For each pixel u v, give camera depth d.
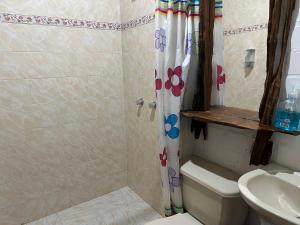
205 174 1.47
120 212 2.04
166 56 1.50
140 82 1.91
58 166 1.97
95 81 2.02
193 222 1.52
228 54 1.48
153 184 2.01
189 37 1.48
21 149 1.78
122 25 2.04
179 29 1.47
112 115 2.17
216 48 1.53
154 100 1.79
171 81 1.55
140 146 2.08
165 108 1.58
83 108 2.00
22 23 1.63
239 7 1.38
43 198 1.95
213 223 1.42
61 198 2.04
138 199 2.21
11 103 1.68
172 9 1.44
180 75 1.52
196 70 1.59
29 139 1.80
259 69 1.33
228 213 1.33
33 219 1.93
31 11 1.65
